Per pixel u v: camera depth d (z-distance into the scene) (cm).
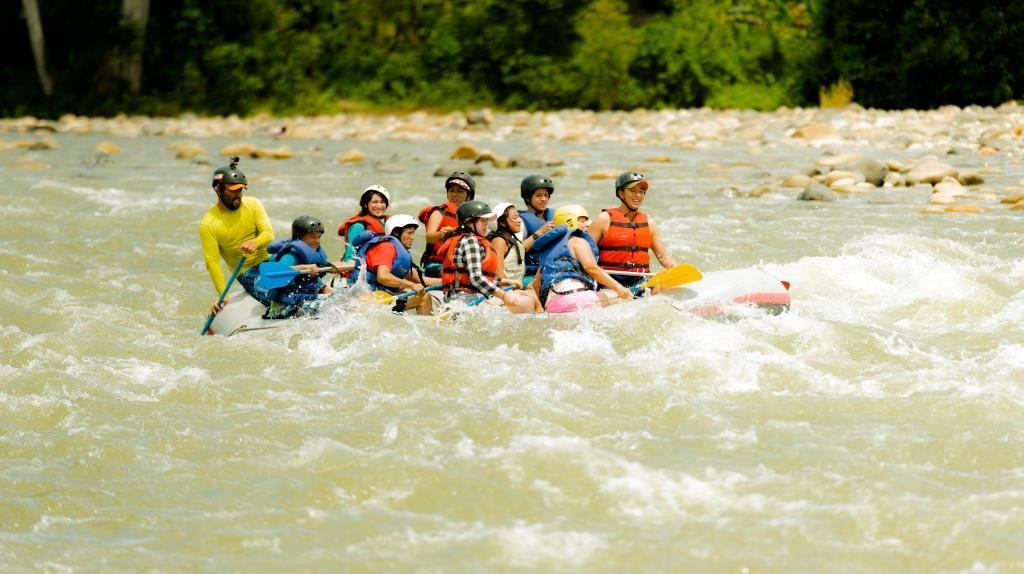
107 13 9094
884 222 3541
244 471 1589
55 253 3198
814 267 2770
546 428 1686
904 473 1529
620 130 7100
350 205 4122
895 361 2033
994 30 8250
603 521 1421
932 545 1345
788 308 2369
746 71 8888
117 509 1484
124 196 4256
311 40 9675
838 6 8794
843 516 1412
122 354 2172
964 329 2289
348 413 1795
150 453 1658
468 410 1758
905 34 8450
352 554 1358
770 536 1371
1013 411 1730
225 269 3047
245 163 5659
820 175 4722
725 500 1461
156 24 9550
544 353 2095
